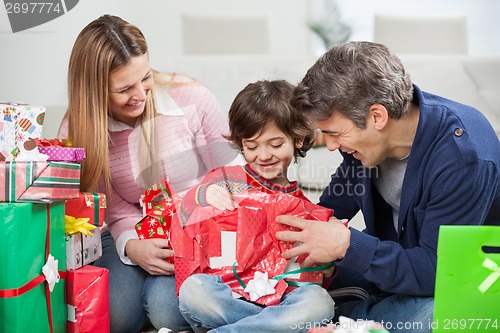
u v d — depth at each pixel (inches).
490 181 48.6
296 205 53.7
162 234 57.7
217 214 53.9
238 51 158.2
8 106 48.2
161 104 62.7
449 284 44.3
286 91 55.8
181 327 57.6
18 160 47.3
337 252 48.9
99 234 57.7
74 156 49.4
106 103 55.9
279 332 48.8
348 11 173.6
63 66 128.9
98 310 51.8
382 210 58.4
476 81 133.6
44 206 47.5
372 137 49.1
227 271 53.0
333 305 51.3
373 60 47.6
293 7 173.3
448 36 154.2
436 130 49.7
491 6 172.9
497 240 43.9
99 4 145.8
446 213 49.0
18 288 44.3
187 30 157.8
